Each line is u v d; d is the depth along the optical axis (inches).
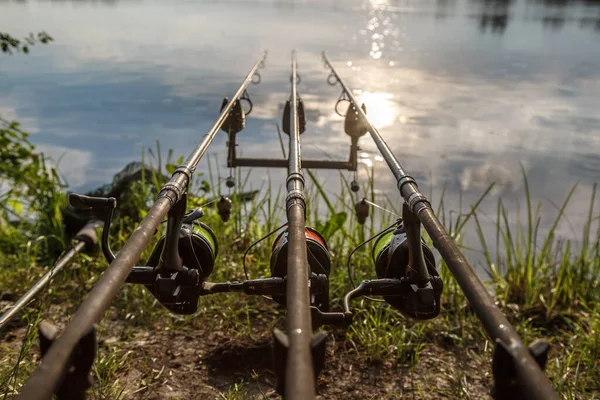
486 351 169.2
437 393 150.1
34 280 206.2
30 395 48.2
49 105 564.7
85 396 57.8
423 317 115.1
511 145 437.1
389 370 159.2
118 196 284.5
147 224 84.4
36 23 1266.0
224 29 1224.2
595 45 1030.4
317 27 1293.1
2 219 292.4
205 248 118.3
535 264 235.8
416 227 107.3
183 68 762.8
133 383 149.6
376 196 329.7
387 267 118.5
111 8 1684.3
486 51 938.7
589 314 198.1
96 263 217.0
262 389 147.9
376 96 592.1
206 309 185.8
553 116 527.2
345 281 203.2
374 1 2425.0
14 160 289.4
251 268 218.1
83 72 733.3
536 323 196.1
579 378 159.8
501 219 314.8
